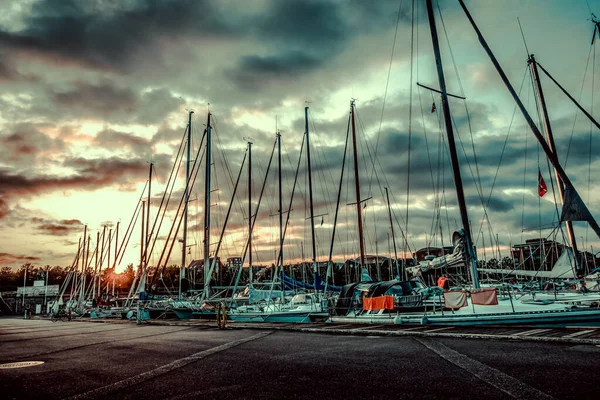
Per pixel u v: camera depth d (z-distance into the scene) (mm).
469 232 16250
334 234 29062
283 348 13031
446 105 17516
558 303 15984
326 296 26531
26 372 10062
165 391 7473
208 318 30047
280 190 35719
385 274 56406
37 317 58531
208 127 34719
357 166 31312
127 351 13656
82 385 8297
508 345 11617
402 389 7035
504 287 20016
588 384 6875
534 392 6516
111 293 59875
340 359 10383
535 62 23875
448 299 16484
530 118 14773
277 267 33625
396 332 15547
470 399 6281
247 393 7109
